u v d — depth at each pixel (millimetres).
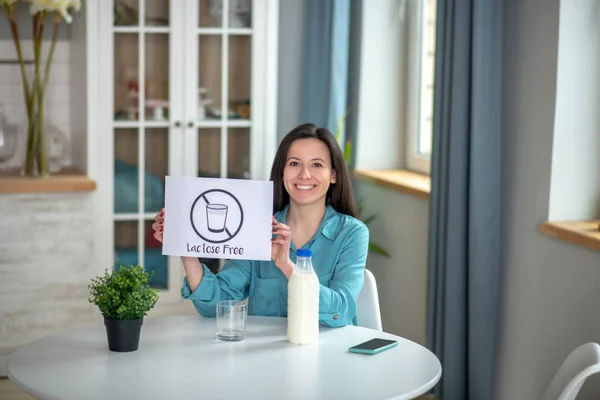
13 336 4395
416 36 4758
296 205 2734
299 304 2361
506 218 3584
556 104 3283
